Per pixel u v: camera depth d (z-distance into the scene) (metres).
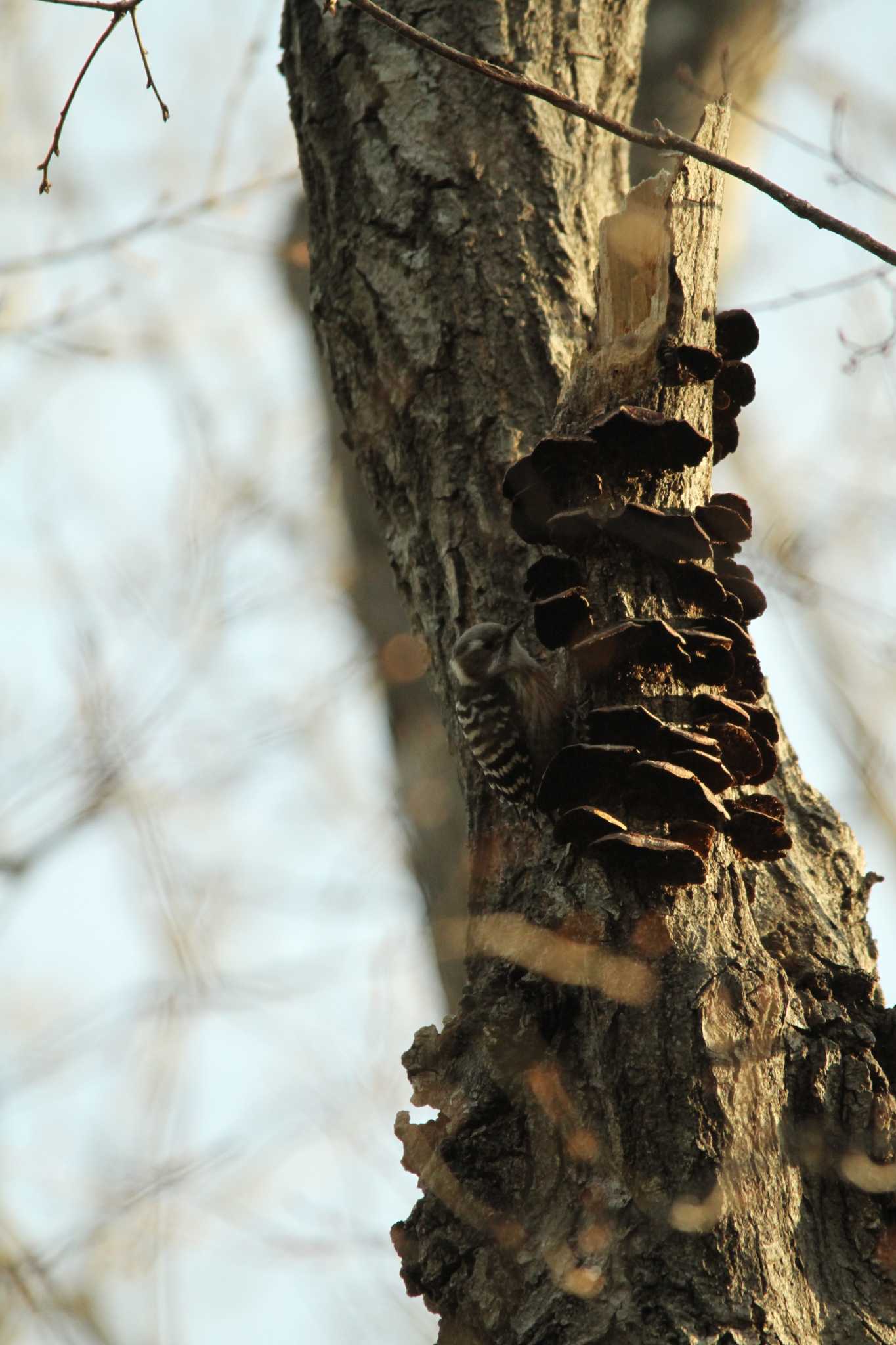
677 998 8.27
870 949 10.05
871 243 9.03
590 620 9.45
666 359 9.75
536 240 11.73
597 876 8.81
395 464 11.66
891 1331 7.74
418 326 11.54
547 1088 8.48
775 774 10.57
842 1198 8.16
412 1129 9.01
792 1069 8.41
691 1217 7.75
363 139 12.04
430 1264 8.37
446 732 11.84
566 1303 7.77
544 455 9.55
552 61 12.34
